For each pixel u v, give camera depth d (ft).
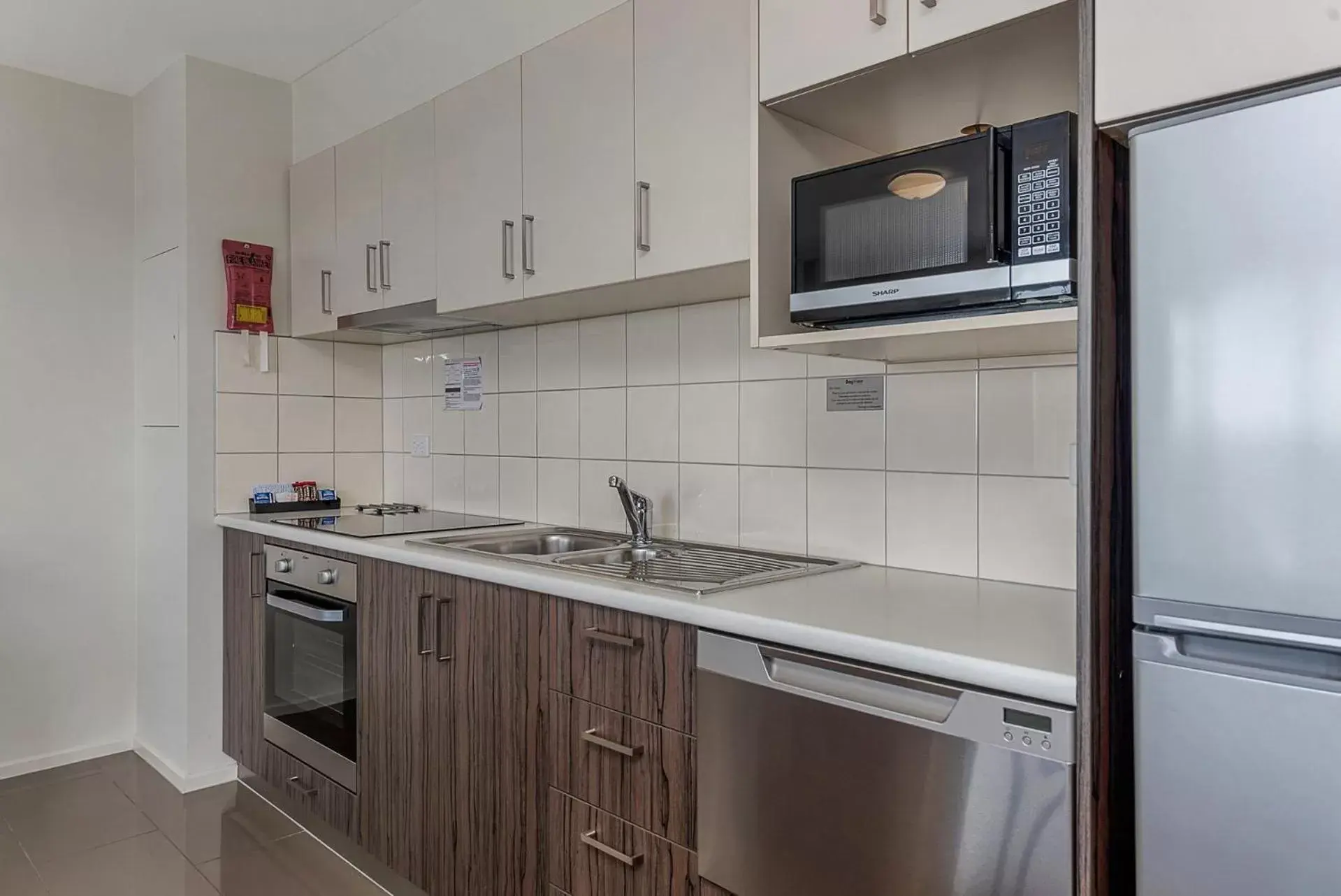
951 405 5.74
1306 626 2.72
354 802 7.50
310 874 7.59
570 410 8.34
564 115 6.57
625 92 6.11
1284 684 2.78
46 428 9.79
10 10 8.36
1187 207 2.96
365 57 9.07
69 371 9.94
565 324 8.38
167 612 9.74
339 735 7.68
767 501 6.75
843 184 4.77
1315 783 2.73
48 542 9.83
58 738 9.93
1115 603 3.45
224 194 9.64
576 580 5.41
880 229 4.61
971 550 5.64
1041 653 3.71
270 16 8.57
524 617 5.82
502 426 9.12
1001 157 4.16
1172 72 3.14
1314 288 2.70
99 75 9.84
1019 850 3.51
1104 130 3.35
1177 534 2.99
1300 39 2.87
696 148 5.64
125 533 10.37
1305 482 2.72
